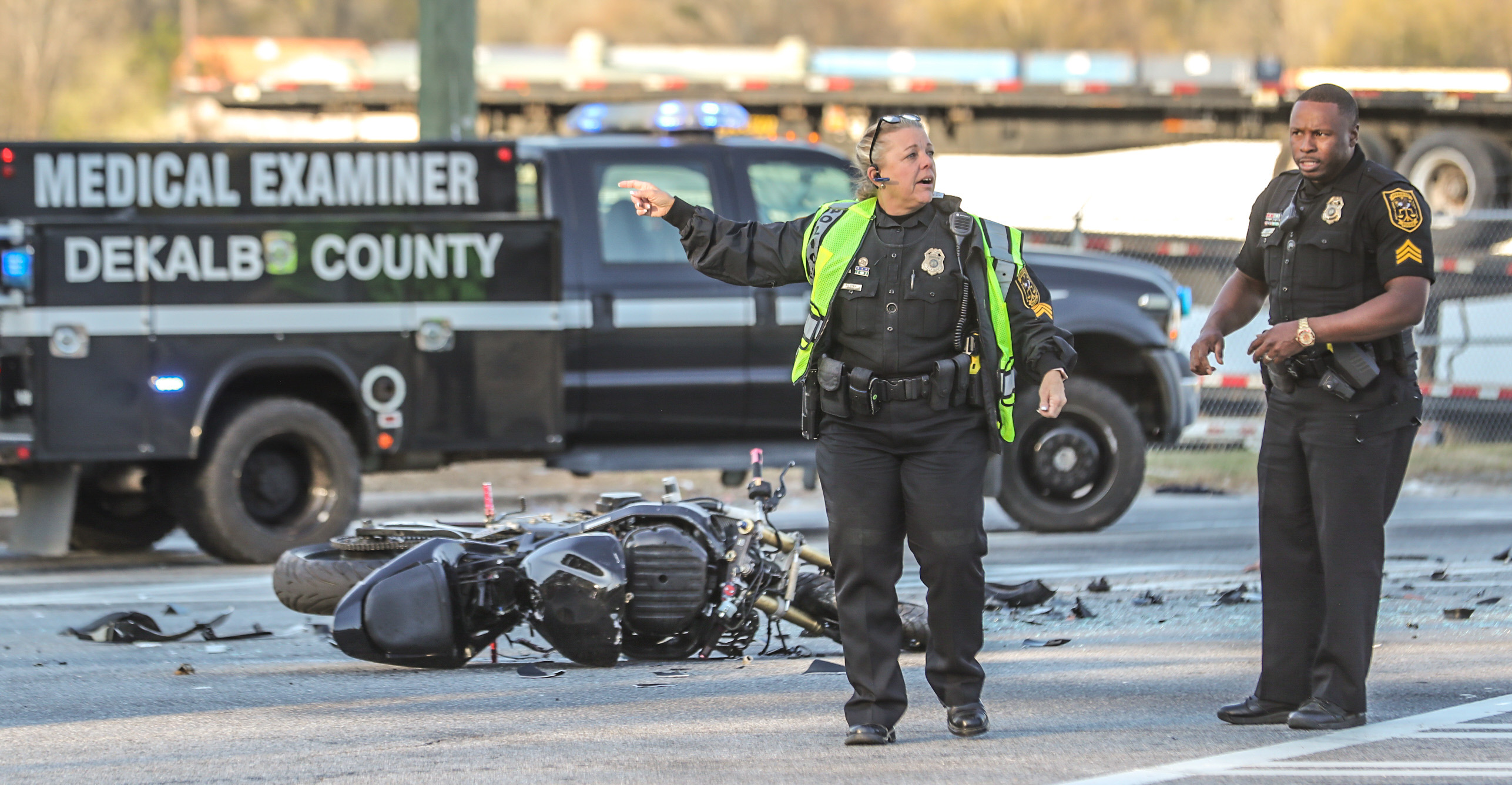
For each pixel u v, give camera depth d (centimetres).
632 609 2198
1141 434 4016
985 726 1881
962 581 1841
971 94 6494
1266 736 1877
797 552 2342
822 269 1817
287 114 6906
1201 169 6512
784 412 3859
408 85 6794
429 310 3656
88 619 2856
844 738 1878
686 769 1755
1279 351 1855
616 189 3828
